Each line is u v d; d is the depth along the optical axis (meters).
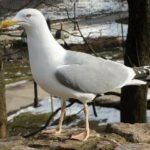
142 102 8.99
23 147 4.66
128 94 8.98
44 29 4.43
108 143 4.67
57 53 4.52
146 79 5.06
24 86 14.22
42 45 4.43
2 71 7.62
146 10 8.72
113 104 12.02
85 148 4.60
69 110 11.90
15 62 16.42
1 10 11.38
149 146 4.54
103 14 22.69
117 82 4.84
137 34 8.83
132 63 8.91
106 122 11.05
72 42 17.88
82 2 24.22
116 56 17.02
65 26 19.77
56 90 4.57
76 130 5.11
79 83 4.56
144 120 9.08
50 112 12.02
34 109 12.34
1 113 7.68
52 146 4.68
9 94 13.48
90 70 4.66
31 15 4.39
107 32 19.77
